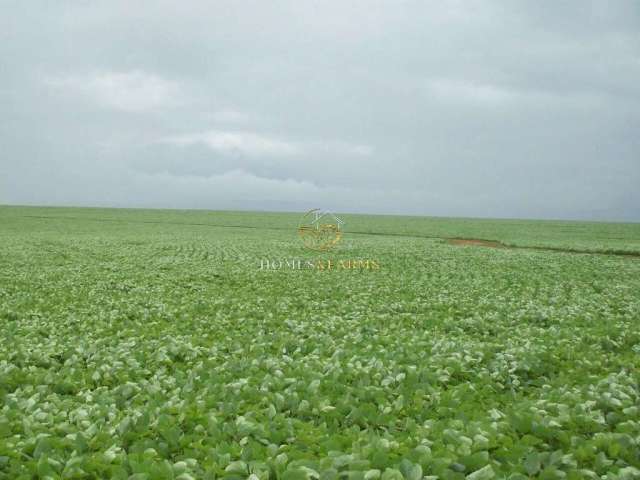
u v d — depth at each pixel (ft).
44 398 24.41
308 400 23.34
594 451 18.16
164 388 25.79
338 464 16.46
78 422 20.99
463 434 19.29
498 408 23.89
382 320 44.24
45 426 20.61
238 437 19.71
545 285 68.28
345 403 22.61
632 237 184.75
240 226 228.84
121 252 110.73
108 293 59.16
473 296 58.13
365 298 55.21
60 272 76.79
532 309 48.88
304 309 49.24
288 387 25.09
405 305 51.24
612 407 22.34
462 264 93.61
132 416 21.48
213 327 40.24
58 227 201.46
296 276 74.33
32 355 31.07
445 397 23.65
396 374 26.78
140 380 26.68
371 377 26.66
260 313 46.34
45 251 110.42
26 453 18.39
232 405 22.18
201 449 18.58
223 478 15.98
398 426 21.77
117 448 18.30
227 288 64.03
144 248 120.98
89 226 210.79
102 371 28.14
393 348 32.96
